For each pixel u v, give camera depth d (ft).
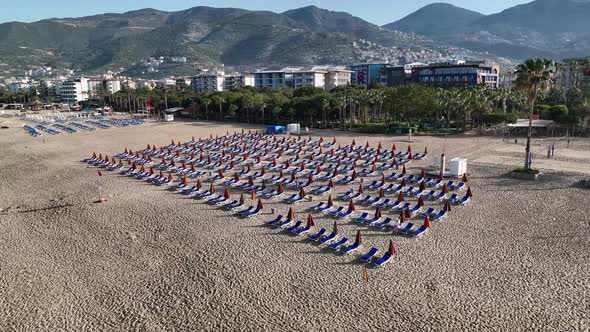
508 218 130.31
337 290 91.97
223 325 81.20
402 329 78.33
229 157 239.91
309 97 401.49
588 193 151.94
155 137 334.65
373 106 402.11
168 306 88.02
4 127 415.23
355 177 182.09
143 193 167.84
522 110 371.97
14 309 88.33
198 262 106.63
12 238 125.39
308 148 265.13
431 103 315.99
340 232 122.62
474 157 219.61
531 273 96.73
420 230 119.14
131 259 109.50
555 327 77.97
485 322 79.87
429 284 93.20
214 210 144.97
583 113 286.87
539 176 176.04
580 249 107.86
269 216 137.80
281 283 95.50
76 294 93.45
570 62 515.50
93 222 136.56
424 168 199.93
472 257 105.09
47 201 160.76
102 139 325.83
